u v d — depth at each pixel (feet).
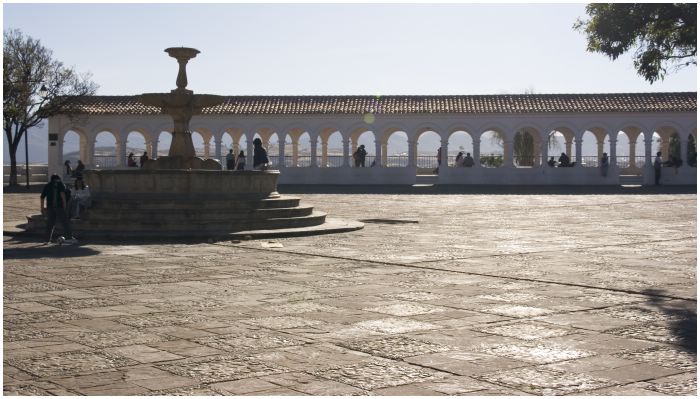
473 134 164.96
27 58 157.99
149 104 81.66
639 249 57.06
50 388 22.85
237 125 166.91
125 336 29.25
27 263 49.06
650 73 68.03
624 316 32.89
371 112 165.48
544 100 167.22
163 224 65.46
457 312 33.65
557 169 163.02
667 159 176.76
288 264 48.75
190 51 80.89
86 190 69.00
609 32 66.95
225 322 31.63
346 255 53.16
